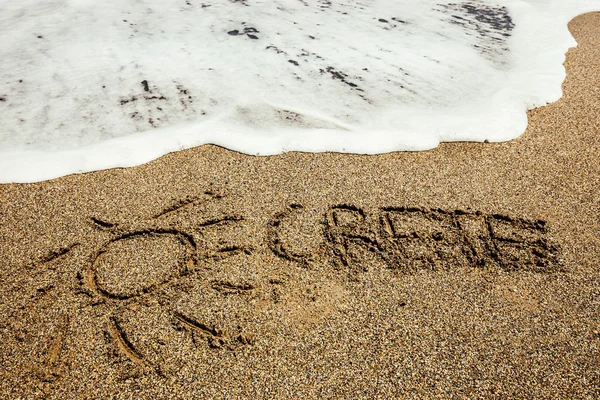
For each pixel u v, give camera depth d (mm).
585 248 1381
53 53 2197
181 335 1199
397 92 1981
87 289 1284
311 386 1115
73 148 1682
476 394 1103
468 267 1343
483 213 1468
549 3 2871
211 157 1665
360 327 1214
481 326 1217
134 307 1250
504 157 1670
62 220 1444
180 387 1113
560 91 1962
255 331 1206
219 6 2711
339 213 1471
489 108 1876
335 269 1335
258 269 1332
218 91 1967
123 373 1135
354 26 2498
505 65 2166
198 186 1556
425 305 1259
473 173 1608
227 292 1282
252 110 1867
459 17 2633
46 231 1412
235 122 1806
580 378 1128
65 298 1263
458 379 1125
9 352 1165
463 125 1784
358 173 1607
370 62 2174
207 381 1123
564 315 1237
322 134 1752
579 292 1283
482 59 2209
